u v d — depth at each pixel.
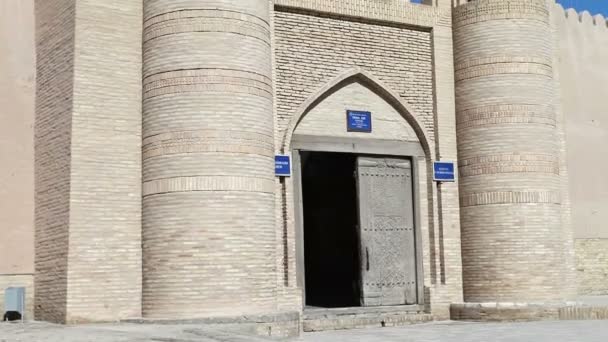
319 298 15.24
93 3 10.72
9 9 11.66
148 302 10.26
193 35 10.33
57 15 11.16
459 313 12.82
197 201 10.05
